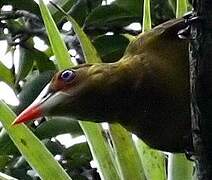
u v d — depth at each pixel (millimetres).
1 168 2090
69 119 2018
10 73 2104
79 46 2139
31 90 2078
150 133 1889
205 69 1699
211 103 1703
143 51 1896
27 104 2074
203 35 1698
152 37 1894
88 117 1900
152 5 2154
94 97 1892
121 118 1896
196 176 1736
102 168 1899
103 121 1902
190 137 1866
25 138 1873
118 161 1894
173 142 1880
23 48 2158
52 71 2094
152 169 1920
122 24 2168
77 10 2184
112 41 2158
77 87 1894
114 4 2150
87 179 2098
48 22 1929
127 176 1890
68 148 2100
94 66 1903
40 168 1870
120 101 1887
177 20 1892
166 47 1884
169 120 1871
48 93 1900
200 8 1696
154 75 1875
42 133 2047
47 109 1891
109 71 1895
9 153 2041
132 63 1890
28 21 2168
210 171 1717
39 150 1872
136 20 2164
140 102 1881
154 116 1877
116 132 1896
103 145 1901
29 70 2152
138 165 1894
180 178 1896
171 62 1875
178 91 1865
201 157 1720
